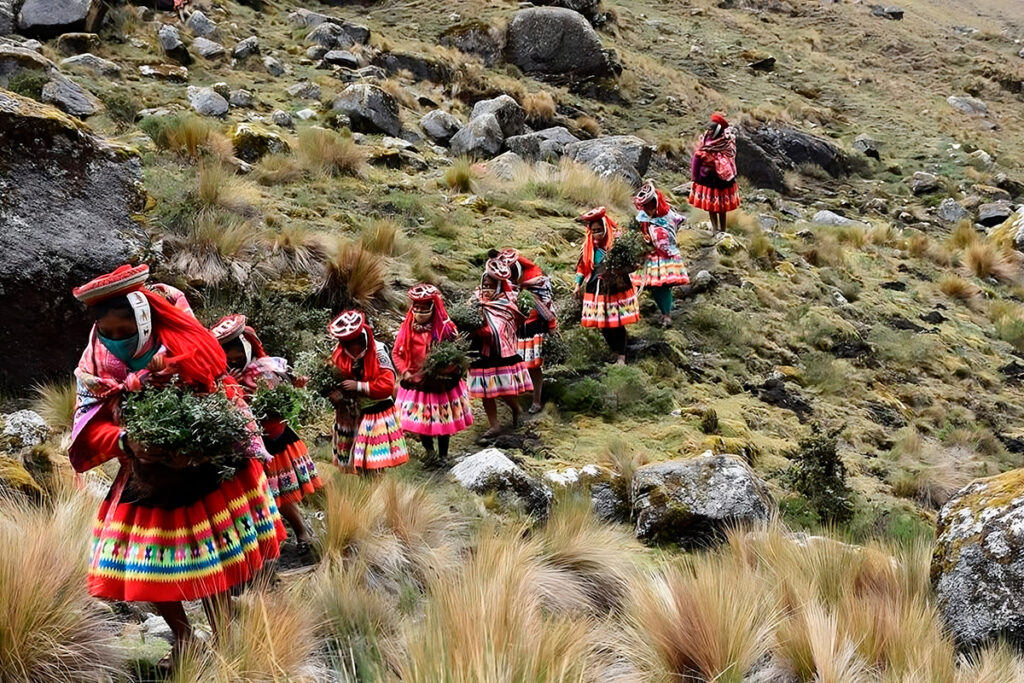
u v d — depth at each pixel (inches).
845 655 191.2
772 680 194.2
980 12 2267.5
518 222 575.5
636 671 188.1
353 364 287.9
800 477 337.4
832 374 481.4
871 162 1136.8
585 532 257.8
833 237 749.3
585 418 387.2
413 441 349.1
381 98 713.6
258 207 479.5
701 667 191.6
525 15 1083.9
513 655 168.1
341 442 295.6
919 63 1644.9
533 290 387.5
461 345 325.7
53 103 549.0
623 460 332.5
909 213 969.5
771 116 1157.1
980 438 464.4
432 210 543.5
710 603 199.2
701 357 471.8
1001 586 205.0
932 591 224.7
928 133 1293.1
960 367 544.4
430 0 1192.8
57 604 172.4
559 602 220.4
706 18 1595.7
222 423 156.9
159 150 519.5
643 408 394.6
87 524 203.5
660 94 1135.0
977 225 970.7
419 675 161.3
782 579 228.5
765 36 1584.6
